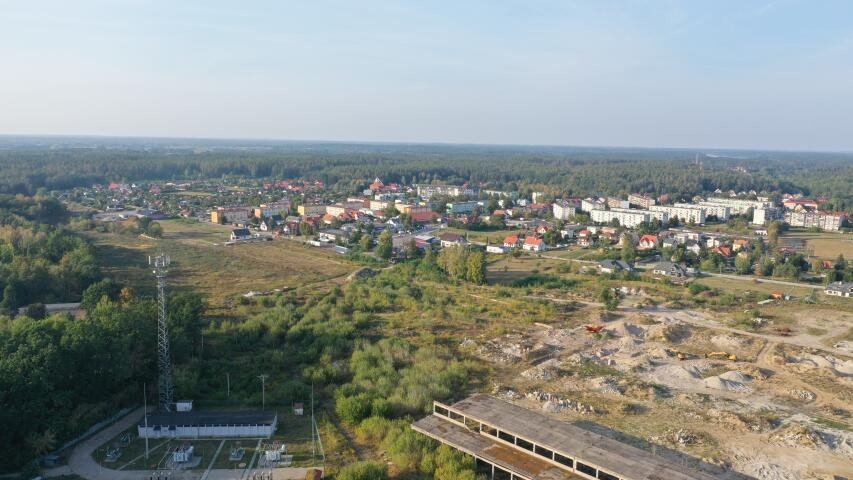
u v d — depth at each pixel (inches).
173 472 2743.6
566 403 3516.2
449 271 7544.3
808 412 3432.6
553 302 6181.1
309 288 6722.4
